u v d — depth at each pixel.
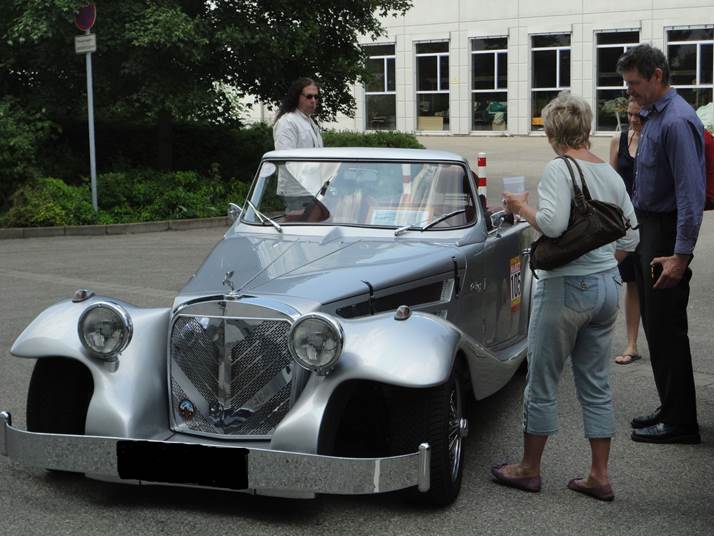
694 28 34.25
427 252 5.63
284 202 6.24
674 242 5.62
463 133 39.16
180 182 17.31
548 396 4.88
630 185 7.27
